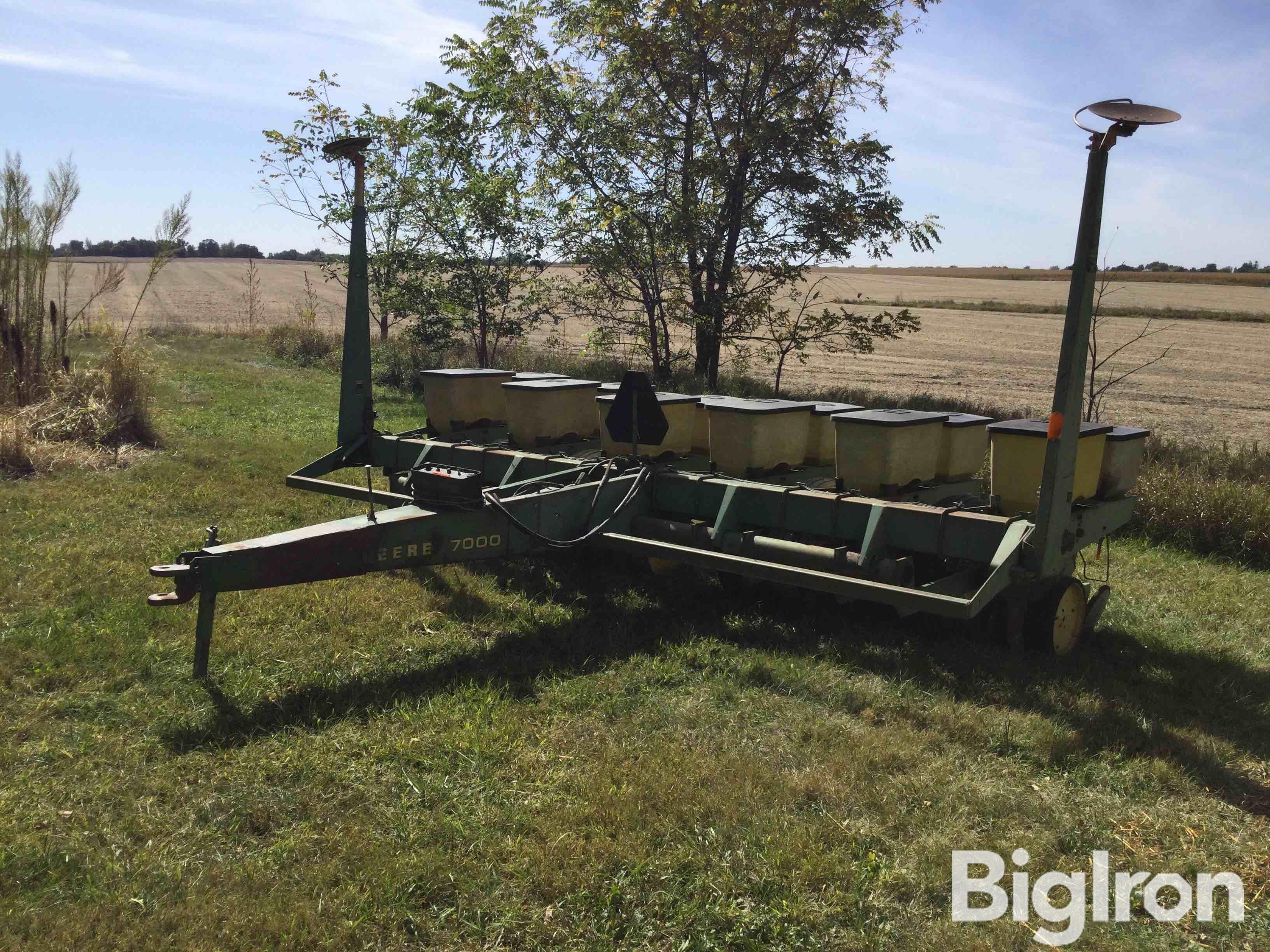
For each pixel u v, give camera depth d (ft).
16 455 30.99
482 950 9.41
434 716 14.43
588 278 64.34
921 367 98.99
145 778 12.42
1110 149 14.29
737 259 62.49
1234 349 127.13
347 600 19.84
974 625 19.02
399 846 10.96
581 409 24.03
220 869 10.46
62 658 16.08
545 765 13.01
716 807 11.84
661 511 20.88
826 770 13.01
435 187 61.31
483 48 60.34
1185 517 28.12
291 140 60.64
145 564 21.61
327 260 67.67
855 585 15.87
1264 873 10.93
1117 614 21.11
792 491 18.54
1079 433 16.08
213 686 15.31
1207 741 14.32
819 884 10.44
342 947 9.34
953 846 11.28
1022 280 383.65
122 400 37.06
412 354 66.80
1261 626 20.63
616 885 10.26
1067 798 12.61
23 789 12.02
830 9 56.34
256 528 25.38
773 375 86.69
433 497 17.89
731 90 59.67
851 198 58.90
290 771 12.71
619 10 57.47
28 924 9.41
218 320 133.28
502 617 19.48
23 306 37.99
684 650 17.57
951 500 20.20
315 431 42.39
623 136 60.18
